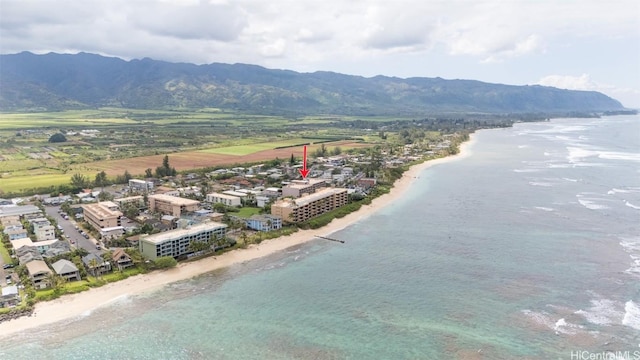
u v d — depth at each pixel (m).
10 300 116.88
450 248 160.12
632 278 130.88
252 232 178.62
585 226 180.62
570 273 135.50
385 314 113.88
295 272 142.00
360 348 99.31
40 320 111.19
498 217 197.25
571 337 101.12
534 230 177.25
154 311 116.81
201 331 107.00
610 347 96.94
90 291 127.06
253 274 140.75
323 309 117.19
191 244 154.62
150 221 186.62
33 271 129.25
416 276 136.75
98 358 96.38
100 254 150.00
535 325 106.56
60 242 157.12
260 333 106.00
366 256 155.00
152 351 99.00
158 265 143.00
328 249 163.12
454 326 107.31
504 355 95.31
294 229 182.38
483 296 122.19
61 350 99.12
